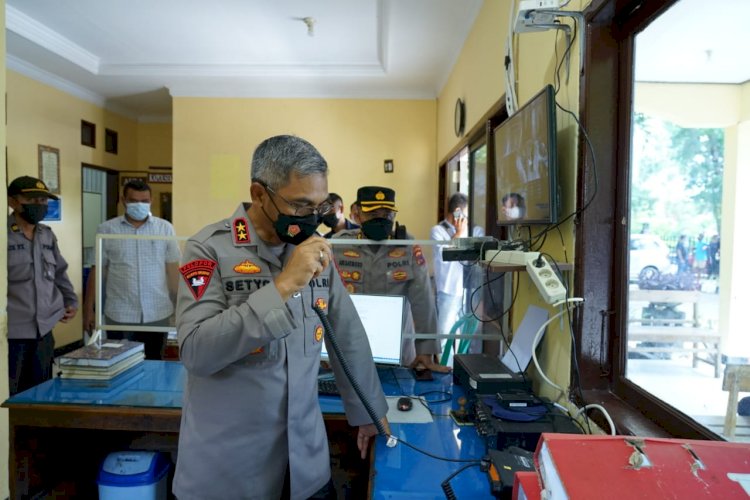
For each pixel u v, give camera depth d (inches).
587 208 52.1
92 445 77.5
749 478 25.4
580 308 52.4
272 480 42.4
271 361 41.3
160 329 79.7
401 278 78.6
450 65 159.0
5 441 78.4
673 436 41.9
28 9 132.3
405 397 61.7
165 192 225.5
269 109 192.2
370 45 156.5
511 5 75.4
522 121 65.0
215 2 126.8
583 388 52.6
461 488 42.3
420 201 194.2
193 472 40.9
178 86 189.3
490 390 58.7
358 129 193.8
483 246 63.1
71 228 189.0
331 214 40.1
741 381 39.9
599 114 51.5
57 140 181.0
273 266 42.0
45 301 111.8
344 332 48.8
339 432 66.3
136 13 134.3
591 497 24.0
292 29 144.0
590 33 51.3
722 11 41.5
